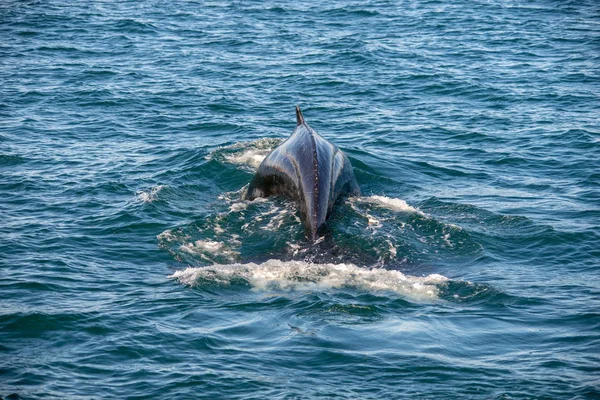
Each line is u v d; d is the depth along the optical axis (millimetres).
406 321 20406
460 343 19297
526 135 38562
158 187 30266
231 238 25828
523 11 72938
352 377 17625
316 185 26453
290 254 24422
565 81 48969
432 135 38656
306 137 28531
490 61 54281
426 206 29188
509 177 32844
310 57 55000
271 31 63656
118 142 37000
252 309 21000
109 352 18609
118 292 22062
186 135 38156
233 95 45531
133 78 49031
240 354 18609
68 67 51531
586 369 17984
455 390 17109
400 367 18047
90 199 29406
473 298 21938
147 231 26578
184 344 19062
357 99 45188
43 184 30953
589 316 20734
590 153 35688
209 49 57406
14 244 25109
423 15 70812
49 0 76250
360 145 36812
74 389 16984
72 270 23422
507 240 26266
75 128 39094
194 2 77125
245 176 31953
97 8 72625
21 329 19609
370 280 22781
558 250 25359
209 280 22641
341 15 70500
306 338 19344
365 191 30578
